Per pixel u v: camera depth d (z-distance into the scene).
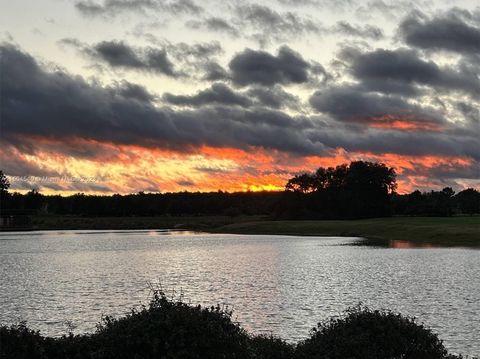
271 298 33.91
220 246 92.69
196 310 13.66
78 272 52.03
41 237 142.88
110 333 13.48
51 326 25.92
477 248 76.12
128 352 13.07
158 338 12.94
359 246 86.31
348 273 47.88
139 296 35.38
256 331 24.44
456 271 47.97
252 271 50.97
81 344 13.67
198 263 60.59
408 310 29.31
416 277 43.97
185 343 12.84
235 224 177.00
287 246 89.62
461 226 109.12
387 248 80.19
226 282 42.50
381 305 30.94
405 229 114.56
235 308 30.36
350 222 155.38
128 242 111.31
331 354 13.77
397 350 13.74
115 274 49.81
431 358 13.89
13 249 91.81
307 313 28.75
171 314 13.32
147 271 52.19
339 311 29.20
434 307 30.12
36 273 51.47
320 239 111.06
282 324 26.00
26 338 13.67
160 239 122.94
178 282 42.84
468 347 21.44
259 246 90.69
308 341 14.72
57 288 39.84
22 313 29.36
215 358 12.87
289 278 44.69
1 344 13.33
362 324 14.33
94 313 29.20
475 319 26.73
